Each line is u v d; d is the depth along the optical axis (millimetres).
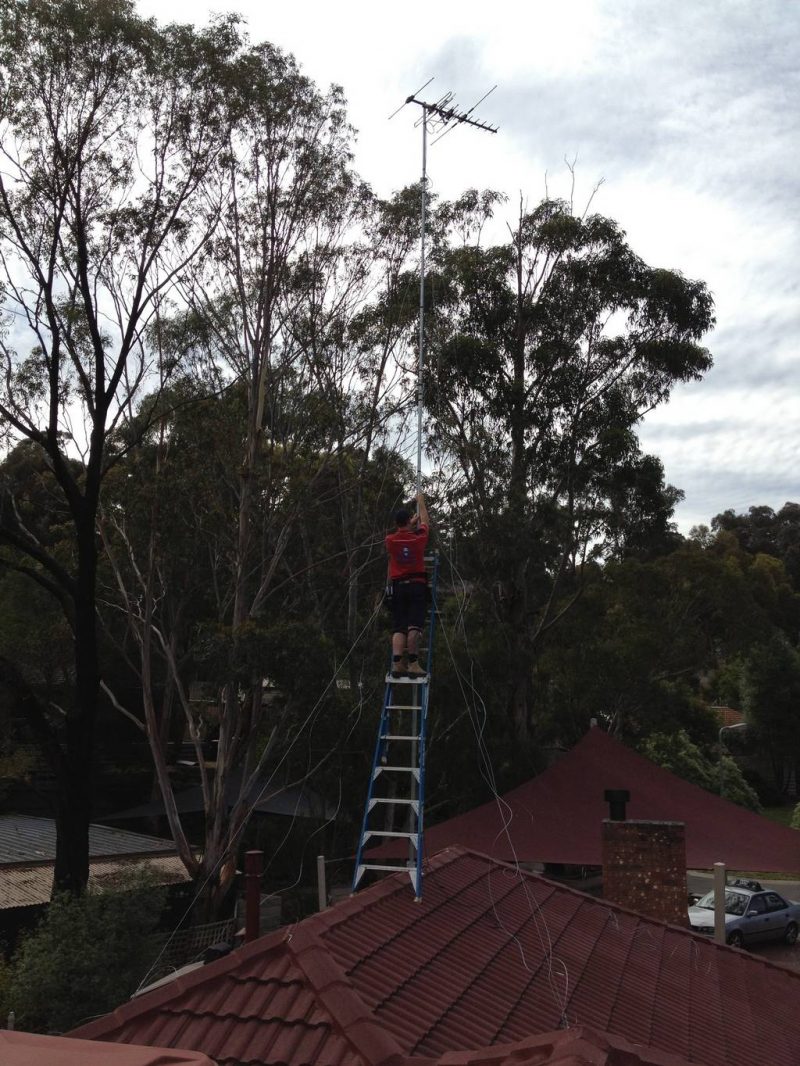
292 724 22719
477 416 29859
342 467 26578
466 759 25703
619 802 12766
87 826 18516
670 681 42250
